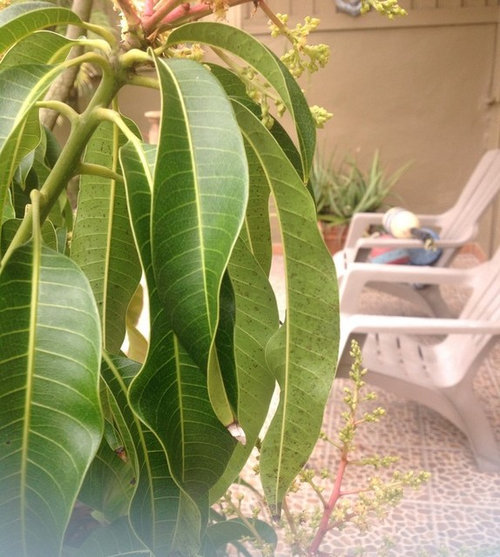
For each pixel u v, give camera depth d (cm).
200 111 45
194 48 62
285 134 68
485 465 227
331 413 267
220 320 47
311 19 59
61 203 96
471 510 202
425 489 213
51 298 47
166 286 43
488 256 529
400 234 363
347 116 545
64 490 44
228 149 43
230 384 47
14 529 45
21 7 58
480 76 527
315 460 229
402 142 546
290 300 57
